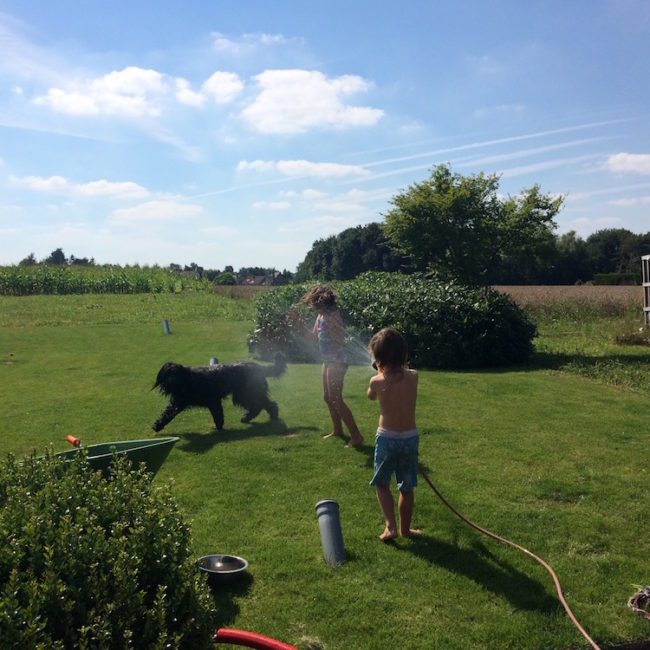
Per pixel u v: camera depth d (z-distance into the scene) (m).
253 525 5.03
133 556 2.79
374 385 4.66
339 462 6.51
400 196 16.31
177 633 2.80
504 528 4.88
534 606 3.85
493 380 10.91
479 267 16.38
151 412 9.17
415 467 4.66
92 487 3.38
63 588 2.51
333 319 7.02
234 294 35.31
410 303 13.38
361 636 3.58
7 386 11.38
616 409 8.64
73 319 23.80
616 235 73.19
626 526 4.92
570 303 23.97
